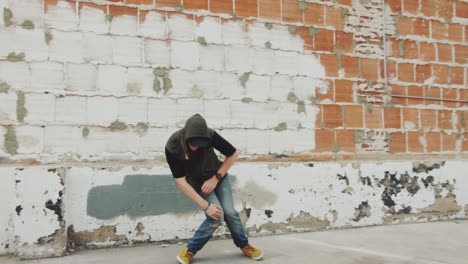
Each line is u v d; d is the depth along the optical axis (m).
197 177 3.85
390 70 6.19
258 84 5.48
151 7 5.05
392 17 6.28
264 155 5.45
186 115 5.11
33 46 4.59
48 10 4.66
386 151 6.07
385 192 5.86
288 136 5.58
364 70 6.05
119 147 4.82
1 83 4.46
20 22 4.57
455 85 6.55
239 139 5.34
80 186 4.51
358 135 5.94
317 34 5.84
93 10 4.83
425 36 6.43
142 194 4.73
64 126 4.64
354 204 5.68
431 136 6.34
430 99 6.38
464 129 6.55
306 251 4.34
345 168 5.67
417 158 6.23
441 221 6.11
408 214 5.98
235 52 5.40
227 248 4.50
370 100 6.05
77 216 4.48
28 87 4.55
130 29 4.95
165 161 4.97
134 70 4.93
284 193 5.35
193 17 5.23
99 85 4.79
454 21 6.62
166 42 5.09
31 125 4.53
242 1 5.48
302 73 5.72
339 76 5.91
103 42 4.84
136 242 4.68
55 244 4.16
